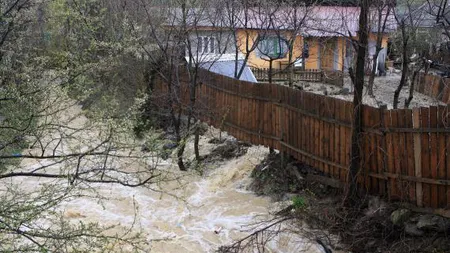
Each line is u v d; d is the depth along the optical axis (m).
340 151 10.39
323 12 19.61
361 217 9.41
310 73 23.47
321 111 10.88
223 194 12.43
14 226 4.90
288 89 12.05
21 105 6.29
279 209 11.04
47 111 6.73
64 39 11.55
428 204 8.43
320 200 10.62
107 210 11.48
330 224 9.47
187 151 15.27
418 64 18.00
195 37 18.12
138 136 8.80
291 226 10.00
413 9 17.53
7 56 7.89
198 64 15.05
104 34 14.77
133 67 16.28
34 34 10.36
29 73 7.40
